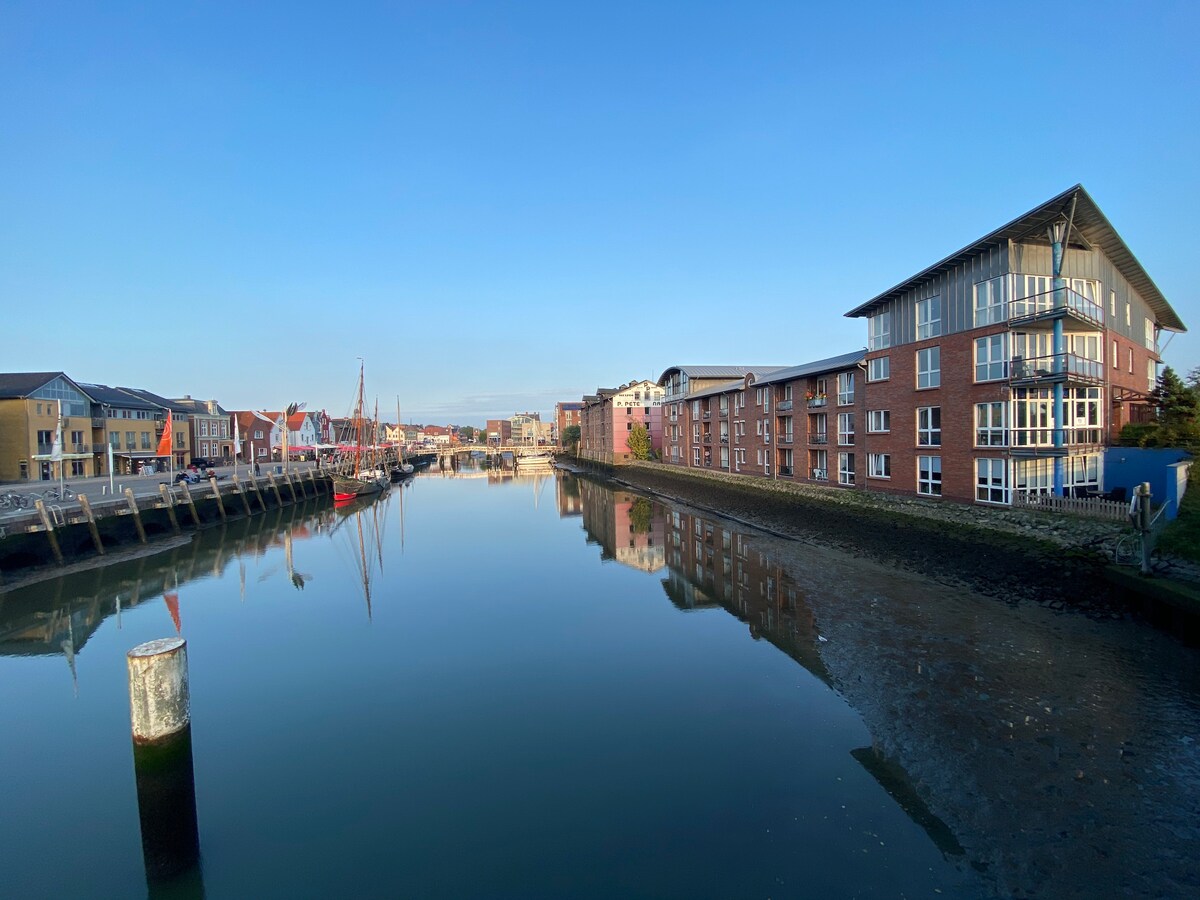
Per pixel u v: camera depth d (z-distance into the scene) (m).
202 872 7.58
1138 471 22.64
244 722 11.94
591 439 107.38
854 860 7.46
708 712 11.78
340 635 17.52
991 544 20.38
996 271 24.17
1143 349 32.66
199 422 74.25
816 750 10.16
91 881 7.54
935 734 10.25
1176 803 8.14
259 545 33.94
